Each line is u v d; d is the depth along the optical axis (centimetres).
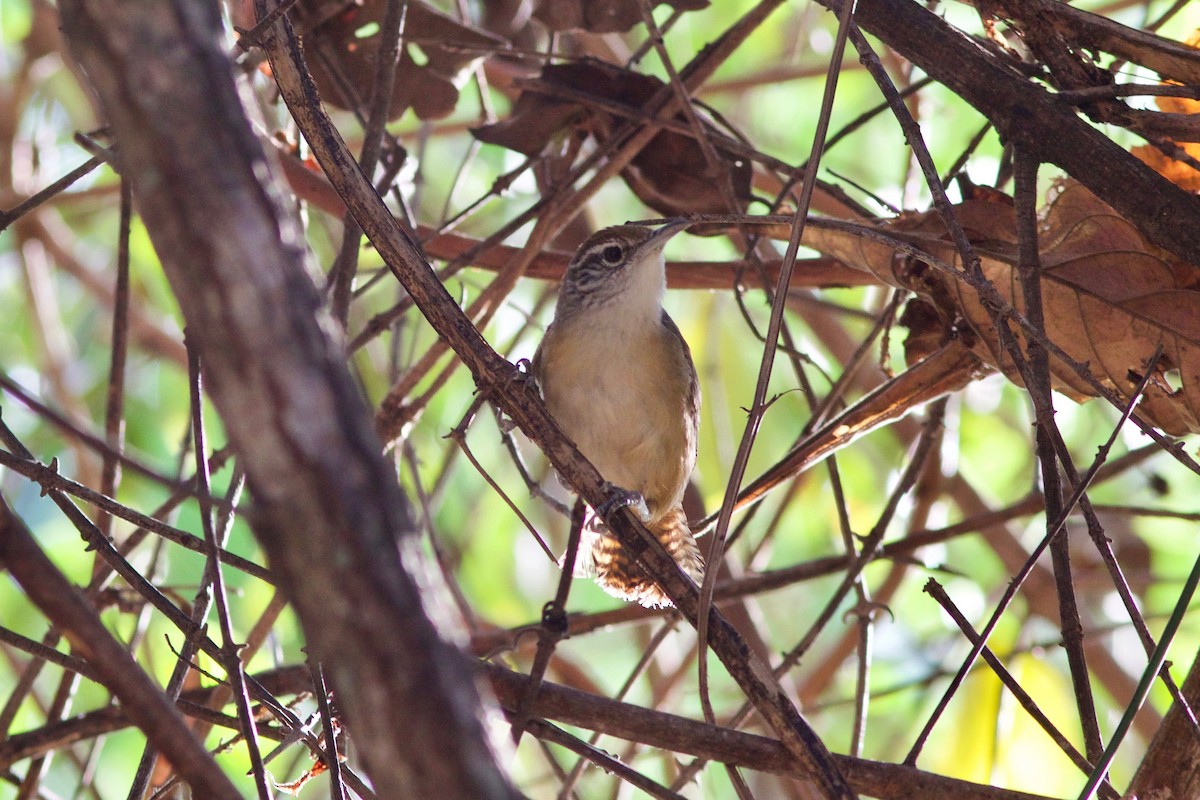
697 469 1438
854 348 1458
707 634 554
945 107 1300
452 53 1027
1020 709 1266
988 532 1386
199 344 331
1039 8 711
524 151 1034
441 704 321
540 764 1383
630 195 1597
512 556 1533
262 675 810
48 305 1442
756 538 1555
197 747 400
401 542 326
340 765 635
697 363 1542
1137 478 1432
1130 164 677
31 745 712
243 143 327
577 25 1023
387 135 1011
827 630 1562
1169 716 642
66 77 1627
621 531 590
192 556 1289
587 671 1465
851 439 789
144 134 319
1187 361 721
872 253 801
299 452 317
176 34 322
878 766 626
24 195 1432
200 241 317
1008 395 1551
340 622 319
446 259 1104
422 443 1458
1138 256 733
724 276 1092
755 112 1563
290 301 323
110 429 895
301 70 593
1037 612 1326
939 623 1430
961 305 758
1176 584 1373
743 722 955
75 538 1328
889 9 729
